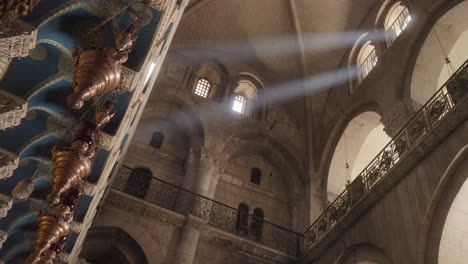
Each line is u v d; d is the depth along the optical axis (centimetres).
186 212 1537
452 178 1012
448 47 1440
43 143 780
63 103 716
